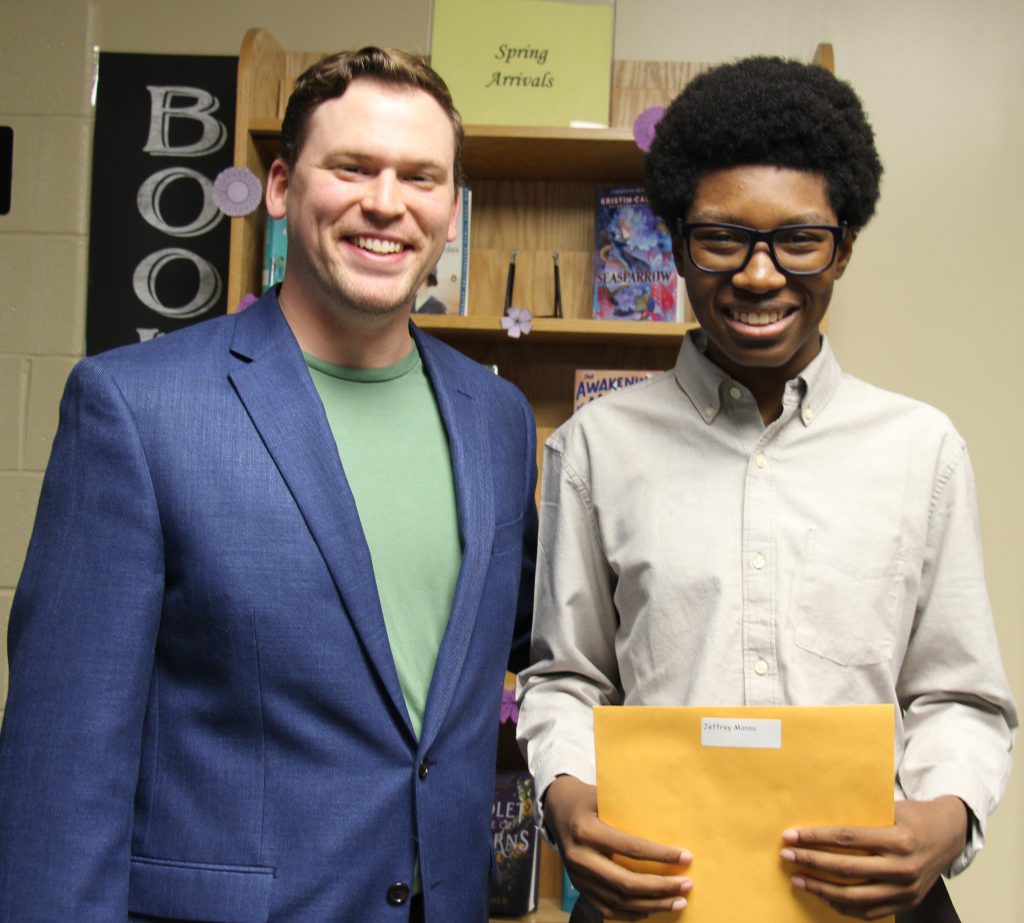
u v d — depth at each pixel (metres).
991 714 1.19
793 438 1.23
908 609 1.20
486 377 1.38
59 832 1.01
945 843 1.02
